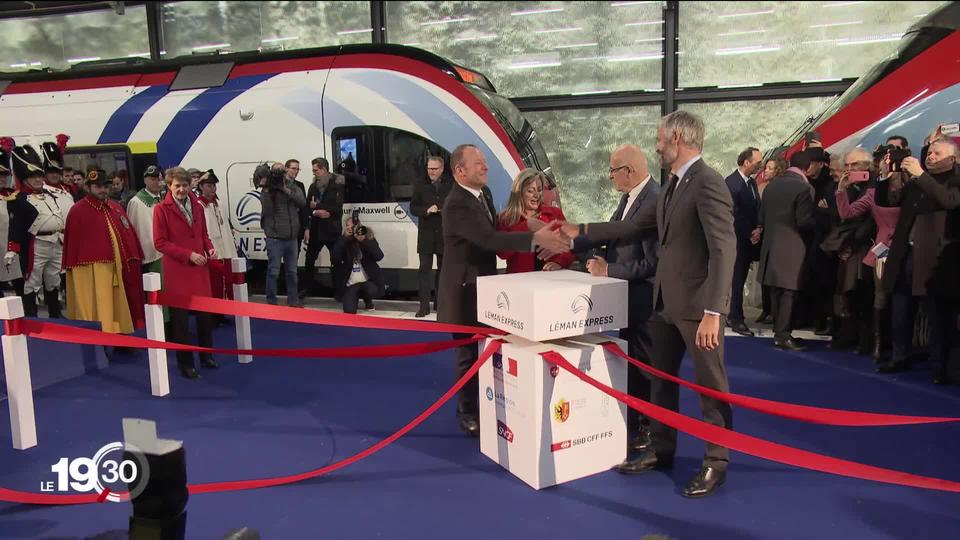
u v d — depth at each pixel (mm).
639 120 9383
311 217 7199
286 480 3088
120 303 5512
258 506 2875
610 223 3293
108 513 2869
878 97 5656
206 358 5121
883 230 4777
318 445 3582
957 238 4160
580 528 2633
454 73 6863
